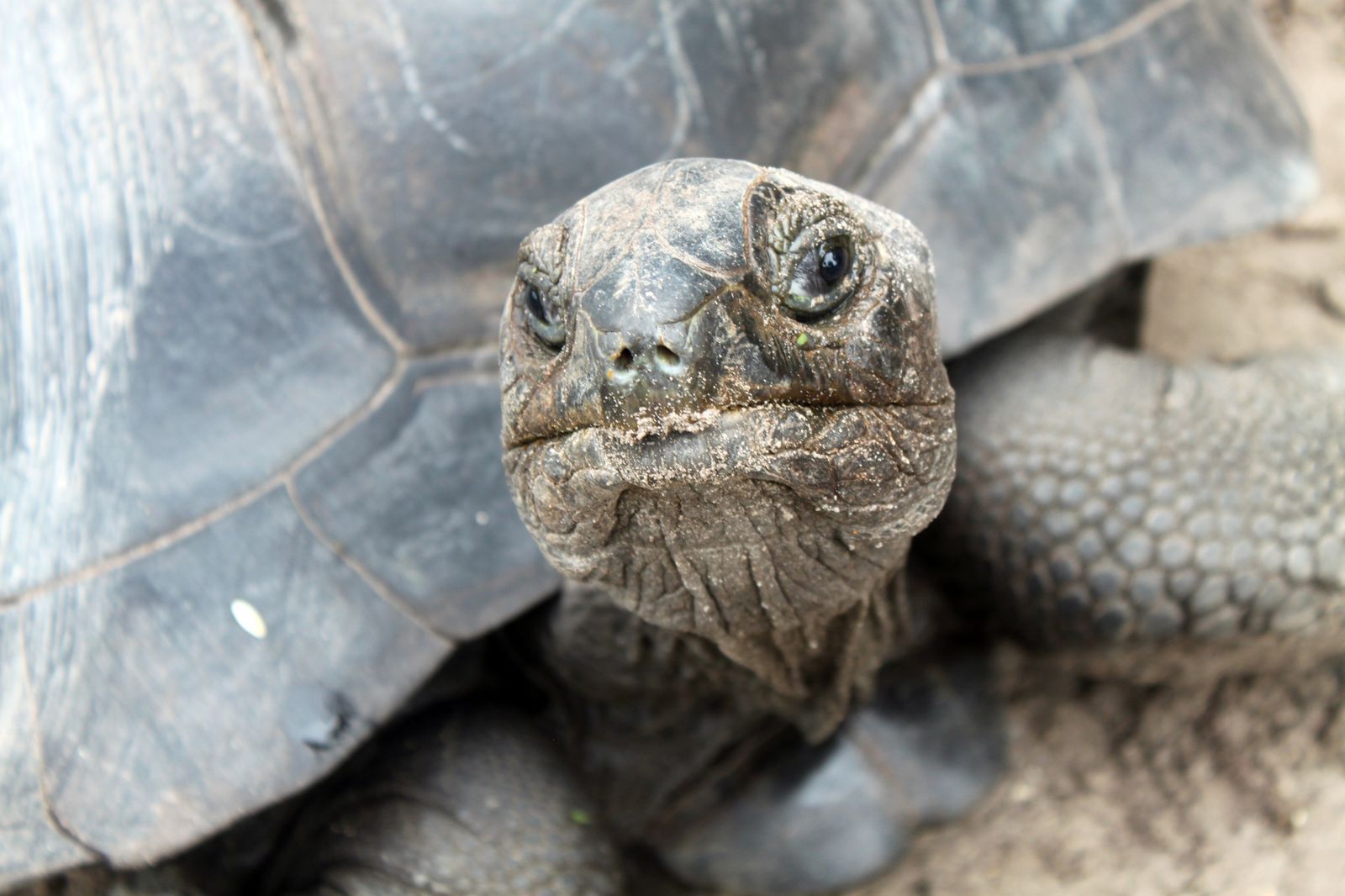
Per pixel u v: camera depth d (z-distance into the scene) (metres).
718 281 1.89
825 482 2.03
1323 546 3.19
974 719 3.71
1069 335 3.55
